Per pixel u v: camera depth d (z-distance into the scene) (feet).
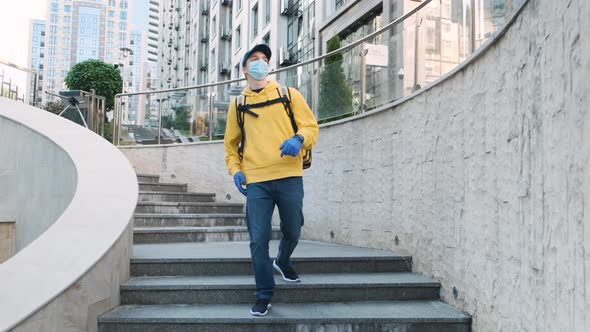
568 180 6.19
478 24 10.74
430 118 12.84
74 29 468.34
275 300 11.46
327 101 20.36
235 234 19.10
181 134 28.68
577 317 5.91
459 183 10.97
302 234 20.83
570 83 6.14
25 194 19.26
